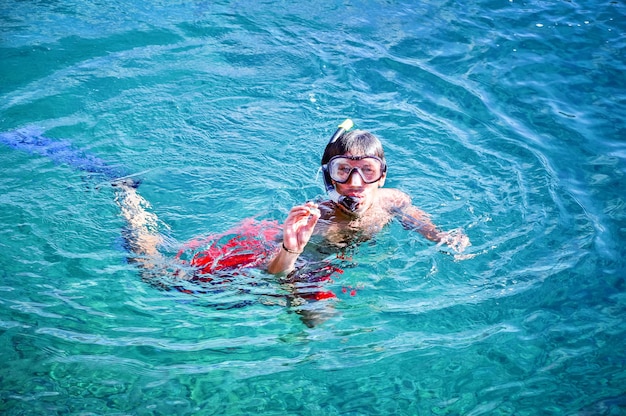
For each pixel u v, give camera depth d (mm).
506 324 2219
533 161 2875
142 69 3291
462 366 2102
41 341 2127
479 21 3770
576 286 2342
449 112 3137
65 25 3574
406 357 2117
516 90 3287
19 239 2416
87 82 3188
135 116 3008
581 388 2047
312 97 3184
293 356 2119
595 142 2996
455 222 2568
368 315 2234
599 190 2750
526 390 2045
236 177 2721
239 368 2086
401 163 2836
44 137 2867
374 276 2346
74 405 1979
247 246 2373
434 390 2043
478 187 2734
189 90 3178
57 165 2727
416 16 3814
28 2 3746
